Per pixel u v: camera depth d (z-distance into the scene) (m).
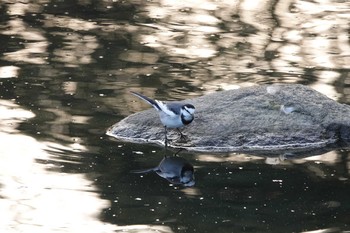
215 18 21.83
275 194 12.22
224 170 13.13
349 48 19.27
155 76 17.31
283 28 20.92
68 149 13.74
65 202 11.83
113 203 11.84
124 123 14.59
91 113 15.25
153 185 12.48
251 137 14.13
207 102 14.88
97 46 19.30
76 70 17.59
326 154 13.88
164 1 23.50
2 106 15.46
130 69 17.73
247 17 21.91
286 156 13.80
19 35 19.97
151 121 14.55
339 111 14.70
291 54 18.91
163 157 13.58
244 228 11.09
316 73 17.56
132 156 13.60
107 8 22.61
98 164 13.19
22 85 16.62
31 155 13.45
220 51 19.12
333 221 11.31
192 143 14.09
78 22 21.20
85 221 11.24
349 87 16.66
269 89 15.08
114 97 16.06
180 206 11.77
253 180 12.75
